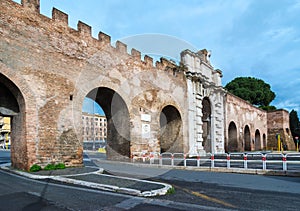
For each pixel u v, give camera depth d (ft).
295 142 187.01
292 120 191.21
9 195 22.13
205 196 22.45
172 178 33.37
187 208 18.56
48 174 33.37
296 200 20.92
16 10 38.60
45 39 42.19
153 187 24.53
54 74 42.78
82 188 25.57
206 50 92.99
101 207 18.71
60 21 45.27
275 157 73.00
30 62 39.37
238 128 115.34
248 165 48.98
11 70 36.68
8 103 39.40
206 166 45.62
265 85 199.52
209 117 92.53
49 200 20.54
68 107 44.37
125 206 19.03
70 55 46.21
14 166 40.63
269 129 161.79
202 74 85.05
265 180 31.73
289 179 32.58
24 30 39.22
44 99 40.55
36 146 38.47
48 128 40.55
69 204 19.43
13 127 41.78
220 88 96.02
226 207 18.83
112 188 24.48
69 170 37.96
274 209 18.24
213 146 90.22
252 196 22.44
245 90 183.93
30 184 27.53
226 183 29.37
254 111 140.67
